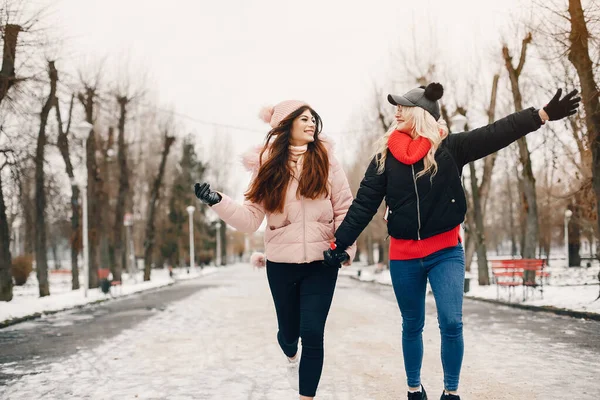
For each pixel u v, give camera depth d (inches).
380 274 1282.0
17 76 511.2
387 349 281.1
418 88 135.7
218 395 189.5
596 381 201.0
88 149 963.3
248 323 411.8
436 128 129.4
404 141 130.3
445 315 126.0
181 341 327.3
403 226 130.4
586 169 556.4
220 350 289.9
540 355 259.3
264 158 144.5
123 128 1122.0
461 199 129.8
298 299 145.1
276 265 141.2
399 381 205.6
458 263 130.0
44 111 682.8
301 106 145.1
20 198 668.7
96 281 953.5
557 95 121.2
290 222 139.3
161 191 1854.1
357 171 1486.2
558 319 413.7
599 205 435.8
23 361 276.1
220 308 549.3
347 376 215.3
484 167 837.8
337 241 132.6
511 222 1764.3
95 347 315.9
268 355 271.4
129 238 1603.1
